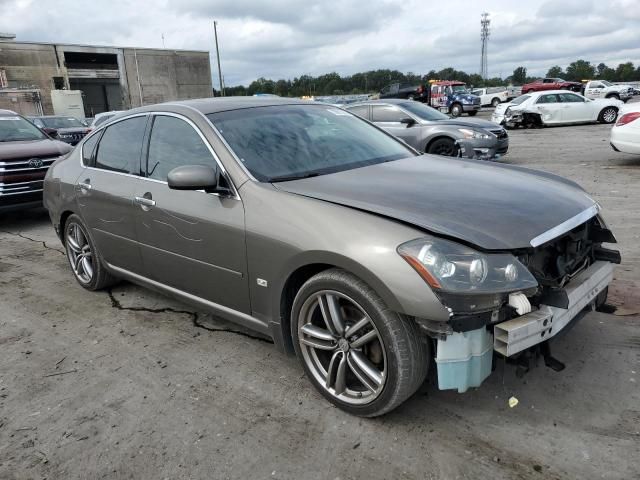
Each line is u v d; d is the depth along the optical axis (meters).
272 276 2.84
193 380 3.19
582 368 3.03
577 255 2.89
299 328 2.85
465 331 2.28
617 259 3.01
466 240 2.32
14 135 8.61
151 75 52.62
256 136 3.36
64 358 3.58
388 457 2.43
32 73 45.19
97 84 51.53
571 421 2.59
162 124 3.69
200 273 3.33
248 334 3.75
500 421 2.63
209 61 56.72
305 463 2.43
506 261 2.31
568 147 13.88
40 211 9.12
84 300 4.61
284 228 2.74
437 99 34.75
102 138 4.32
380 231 2.44
